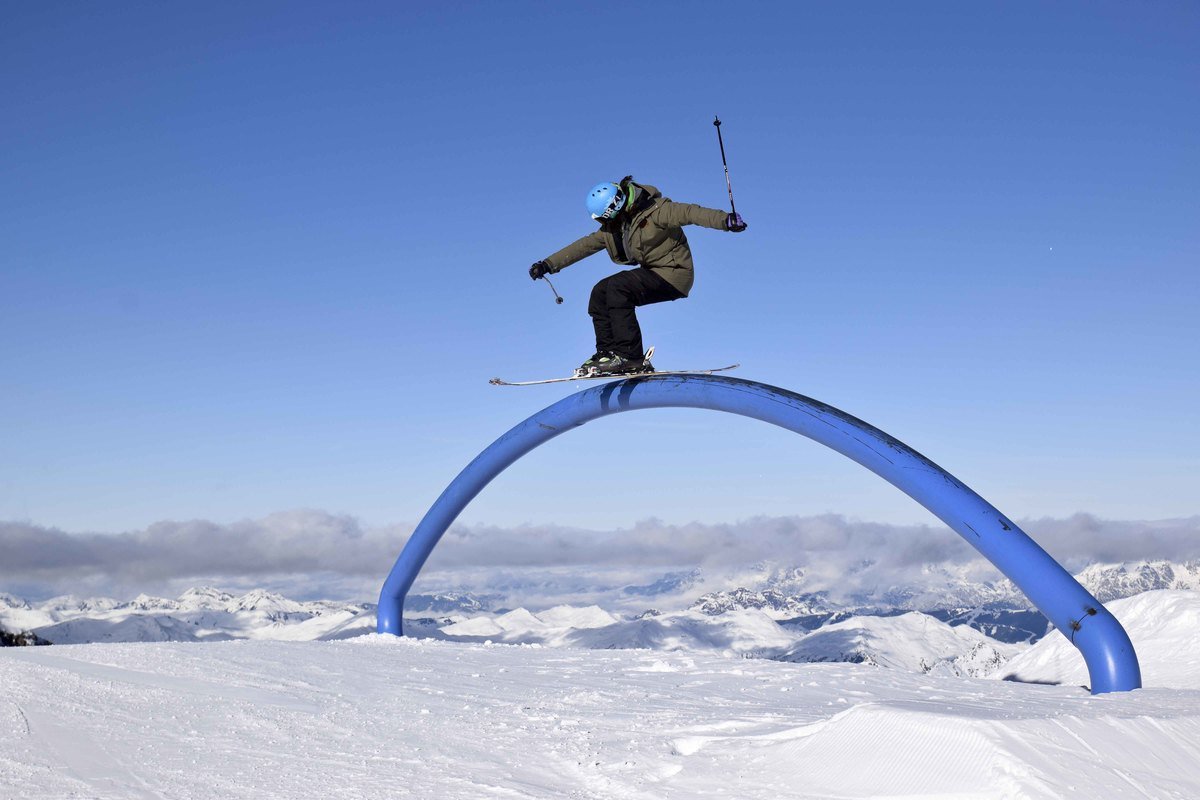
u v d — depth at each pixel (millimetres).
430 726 7047
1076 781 4676
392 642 13664
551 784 5402
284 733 6742
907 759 5090
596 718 7297
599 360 9328
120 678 8523
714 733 6645
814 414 10023
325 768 5734
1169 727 5512
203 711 7406
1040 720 5289
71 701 7469
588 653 12352
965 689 9250
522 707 7848
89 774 5492
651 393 11438
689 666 10875
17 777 5379
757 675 10102
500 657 11891
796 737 5977
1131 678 8312
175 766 5734
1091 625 8477
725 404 10805
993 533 8953
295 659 10359
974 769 4816
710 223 8500
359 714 7492
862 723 5660
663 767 5645
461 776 5547
